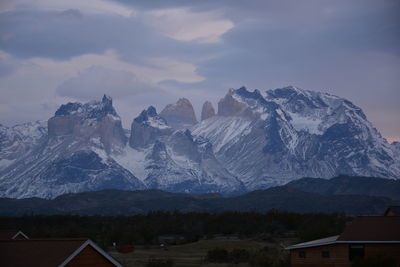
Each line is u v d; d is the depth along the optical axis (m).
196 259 146.25
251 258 134.88
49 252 67.31
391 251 98.56
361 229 100.81
